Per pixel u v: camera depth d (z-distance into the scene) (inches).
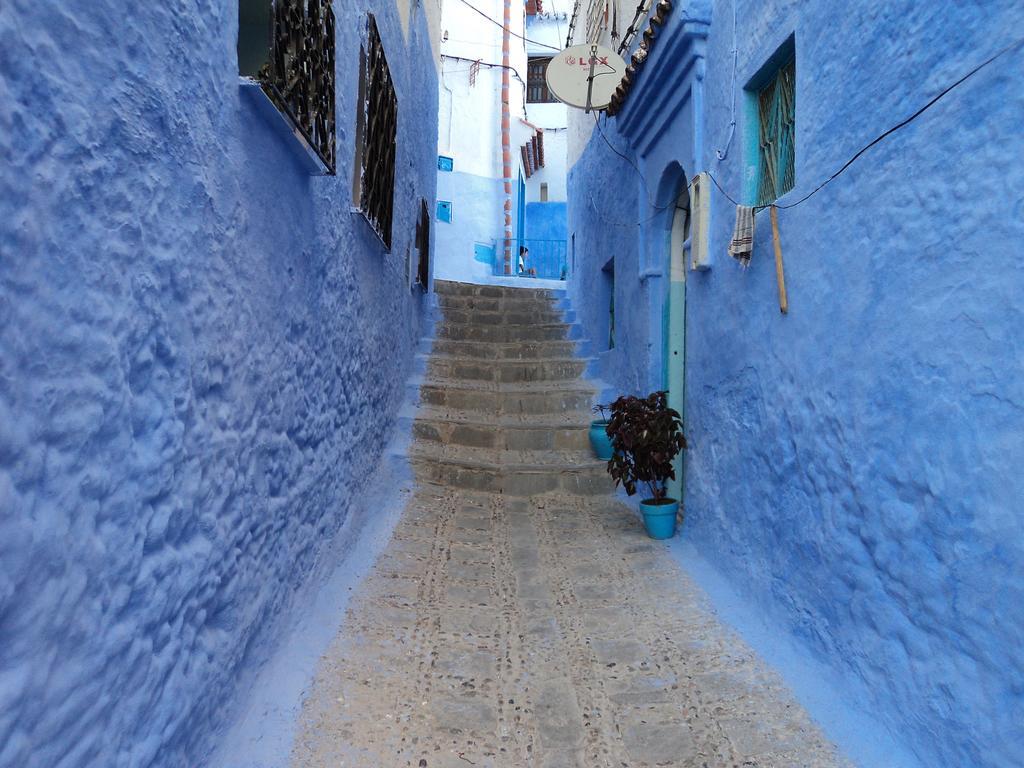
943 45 80.8
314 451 128.8
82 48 51.2
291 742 92.6
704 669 119.1
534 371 297.0
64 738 51.6
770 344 129.6
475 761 95.1
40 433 47.3
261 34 84.4
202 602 77.5
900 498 89.3
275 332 103.4
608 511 208.7
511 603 146.4
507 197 581.0
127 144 57.9
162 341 65.6
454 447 240.8
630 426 183.8
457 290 393.1
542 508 210.5
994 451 72.8
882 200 92.9
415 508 197.2
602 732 102.5
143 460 62.4
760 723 102.7
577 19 374.0
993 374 73.0
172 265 67.2
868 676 96.8
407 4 249.4
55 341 48.9
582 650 127.2
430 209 362.0
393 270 232.4
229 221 82.7
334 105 123.5
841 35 103.5
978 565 75.2
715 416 161.2
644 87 197.9
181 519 71.2
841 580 104.3
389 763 92.7
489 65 578.6
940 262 81.4
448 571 159.5
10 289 43.9
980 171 74.8
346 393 157.1
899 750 88.8
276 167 100.3
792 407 120.0
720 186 158.7
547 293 408.2
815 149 111.3
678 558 170.7
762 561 133.1
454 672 117.5
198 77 71.9
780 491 125.5
